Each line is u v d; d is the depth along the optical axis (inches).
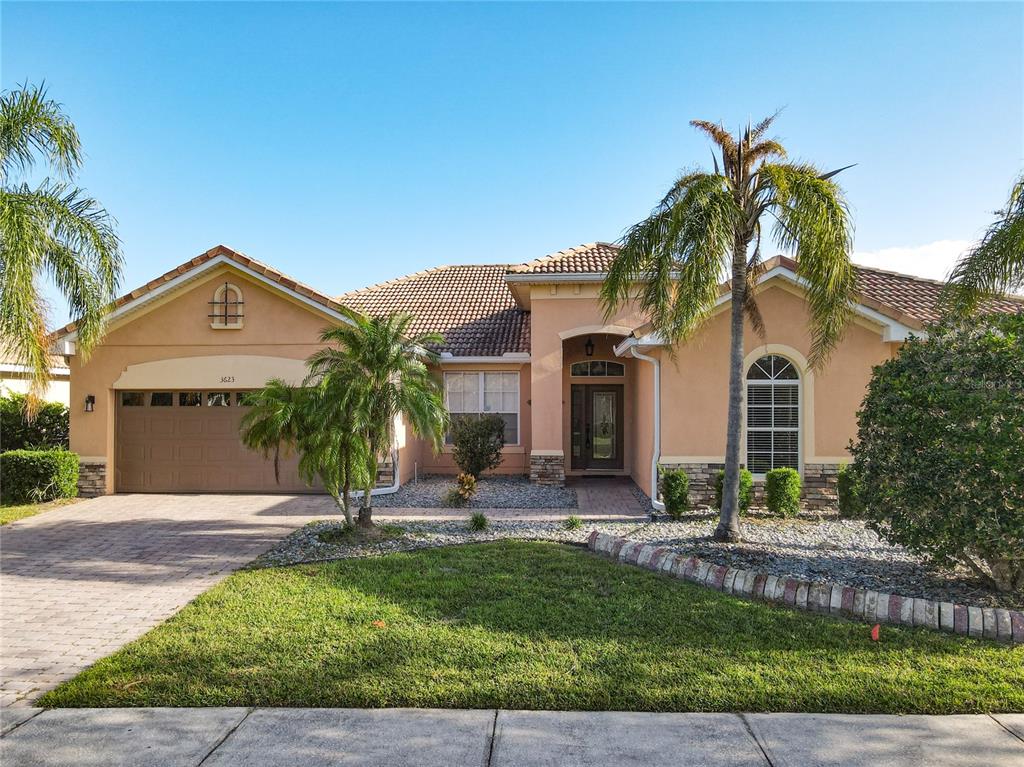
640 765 167.5
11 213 473.7
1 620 282.2
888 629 255.4
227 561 382.0
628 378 776.3
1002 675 214.2
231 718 190.5
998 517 266.4
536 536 436.8
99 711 195.6
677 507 486.6
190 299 621.0
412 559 369.7
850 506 475.8
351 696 200.8
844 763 167.8
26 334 497.7
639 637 246.4
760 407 529.3
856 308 507.5
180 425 631.8
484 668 219.5
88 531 465.7
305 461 416.8
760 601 291.9
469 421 695.1
